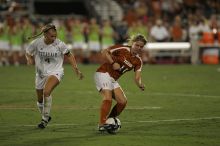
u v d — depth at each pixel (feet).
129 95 178.70
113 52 113.50
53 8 387.96
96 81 114.52
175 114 139.54
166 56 322.75
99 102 161.68
